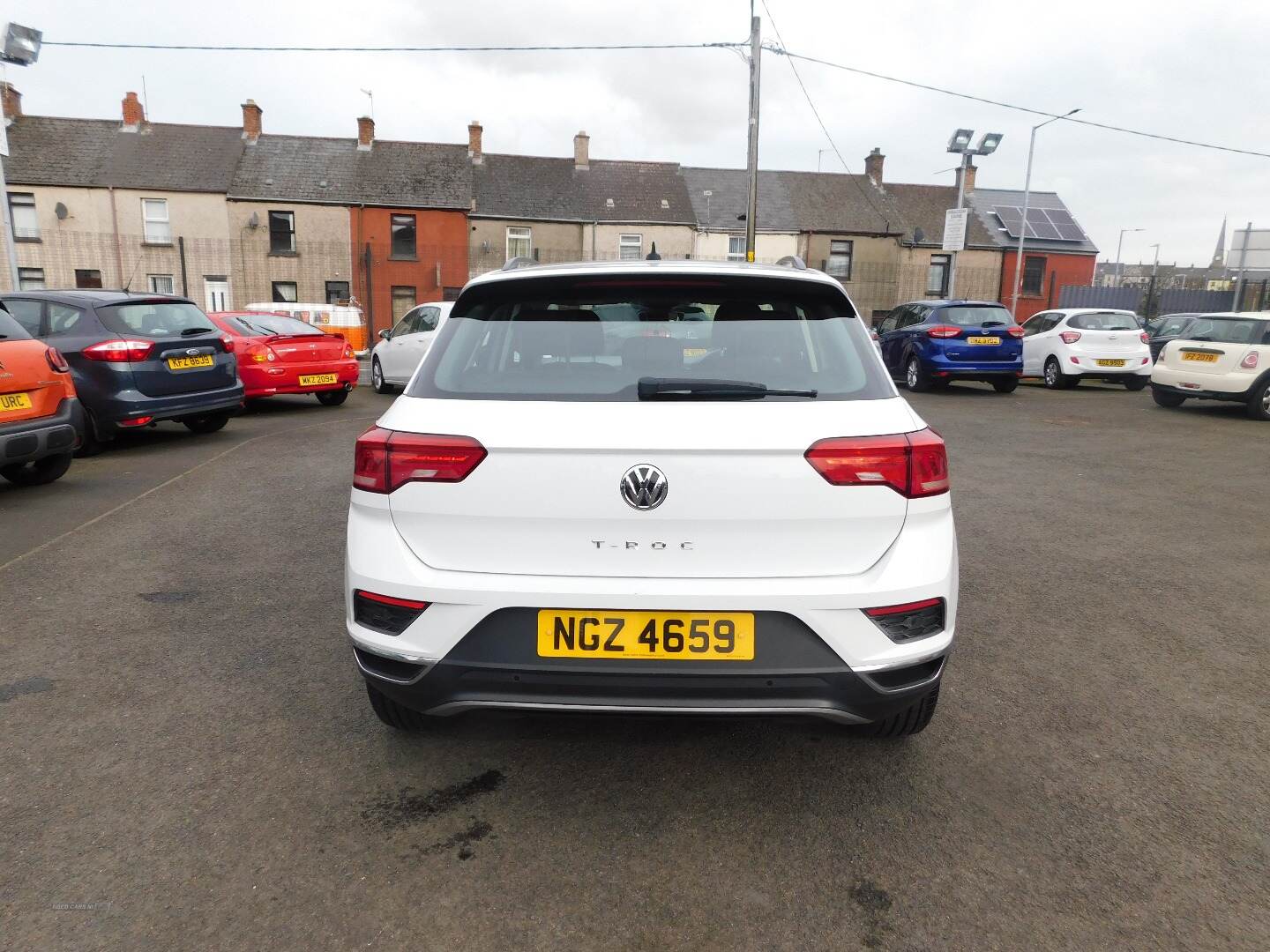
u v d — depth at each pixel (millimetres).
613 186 35406
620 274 2455
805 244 35812
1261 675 3365
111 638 3619
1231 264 26609
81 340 7789
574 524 2115
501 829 2330
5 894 2035
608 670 2121
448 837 2287
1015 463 8008
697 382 2146
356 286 32938
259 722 2914
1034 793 2525
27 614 3887
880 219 37125
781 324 2426
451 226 33156
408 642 2186
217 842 2250
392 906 2010
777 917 1989
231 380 8906
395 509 2197
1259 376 11219
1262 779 2607
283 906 2006
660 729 2916
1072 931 1948
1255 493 6723
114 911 1983
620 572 2125
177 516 5707
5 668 3311
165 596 4152
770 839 2289
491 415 2166
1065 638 3734
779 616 2113
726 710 2139
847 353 2379
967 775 2627
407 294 33344
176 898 2029
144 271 31812
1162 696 3174
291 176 32844
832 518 2117
